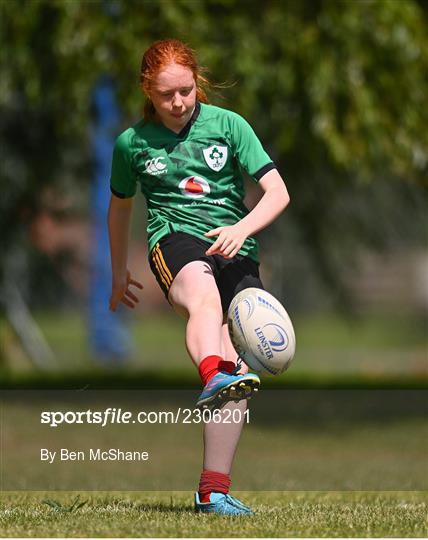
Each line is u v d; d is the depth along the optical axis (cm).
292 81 4322
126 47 4262
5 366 6259
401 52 4391
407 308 15450
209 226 1708
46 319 14300
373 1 4350
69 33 4288
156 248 1711
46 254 6394
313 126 4291
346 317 6700
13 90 4691
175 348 10381
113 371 6388
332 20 4328
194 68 1686
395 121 4469
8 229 6106
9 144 5816
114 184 1803
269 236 6378
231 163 1731
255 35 4356
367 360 8694
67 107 4659
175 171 1716
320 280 6512
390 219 6231
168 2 4250
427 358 8631
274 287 11875
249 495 2214
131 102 4253
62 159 5897
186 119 1712
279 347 1571
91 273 7294
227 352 1717
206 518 1616
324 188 5709
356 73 4316
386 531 1505
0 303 6234
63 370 6506
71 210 6291
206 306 1608
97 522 1569
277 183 1703
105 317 7738
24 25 4438
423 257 15500
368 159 4400
